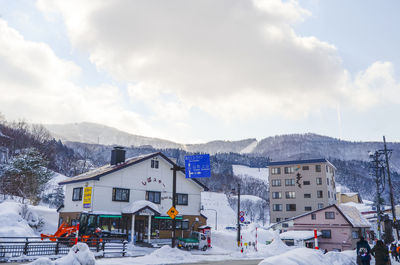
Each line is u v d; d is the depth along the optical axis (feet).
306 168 255.91
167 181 127.13
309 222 167.53
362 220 172.86
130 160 125.49
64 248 71.67
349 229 155.43
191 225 128.77
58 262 40.45
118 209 111.24
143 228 115.85
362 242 47.60
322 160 251.80
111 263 61.36
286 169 263.70
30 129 350.43
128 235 110.32
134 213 105.81
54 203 215.51
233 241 133.18
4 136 275.18
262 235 184.14
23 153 203.51
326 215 163.43
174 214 86.58
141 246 103.96
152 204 113.91
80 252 43.73
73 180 116.67
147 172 121.70
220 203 514.68
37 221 130.31
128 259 69.87
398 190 453.17
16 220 106.83
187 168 91.86
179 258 75.72
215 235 136.98
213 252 108.17
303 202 251.39
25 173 181.27
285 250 119.65
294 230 171.01
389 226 177.99
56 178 291.99
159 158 126.21
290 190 258.16
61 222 121.29
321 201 246.06
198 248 113.29
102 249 78.02
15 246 68.03
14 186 182.29
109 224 107.34
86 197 109.19
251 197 588.09
